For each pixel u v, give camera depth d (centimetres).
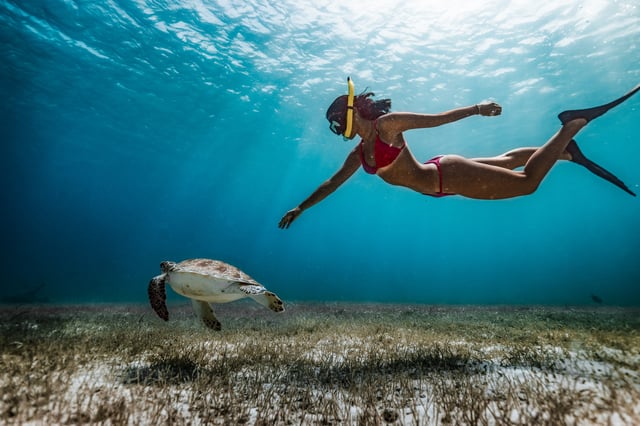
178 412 258
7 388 293
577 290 6206
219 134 3438
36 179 6819
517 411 247
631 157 4581
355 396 289
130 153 4306
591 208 8475
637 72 2203
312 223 11462
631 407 243
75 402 268
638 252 13000
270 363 416
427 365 396
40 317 922
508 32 1844
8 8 1803
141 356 454
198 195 7912
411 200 7106
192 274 386
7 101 2944
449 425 237
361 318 960
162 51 2100
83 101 2769
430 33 1872
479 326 759
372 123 357
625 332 593
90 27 1920
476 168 369
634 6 1653
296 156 4225
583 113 366
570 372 345
